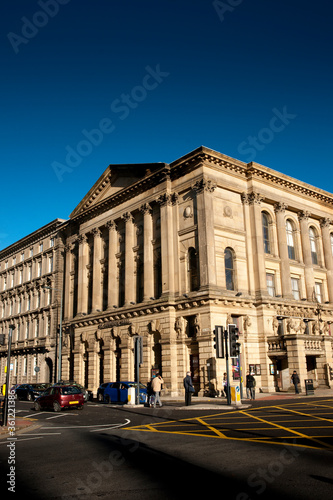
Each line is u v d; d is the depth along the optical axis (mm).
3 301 71062
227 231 37250
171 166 39531
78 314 48469
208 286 34062
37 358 57219
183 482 8461
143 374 37969
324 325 42094
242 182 39812
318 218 46844
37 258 63250
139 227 43281
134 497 7578
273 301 37500
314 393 31469
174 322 36656
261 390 35188
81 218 51344
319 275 45219
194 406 24297
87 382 46031
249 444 12070
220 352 25516
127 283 42438
